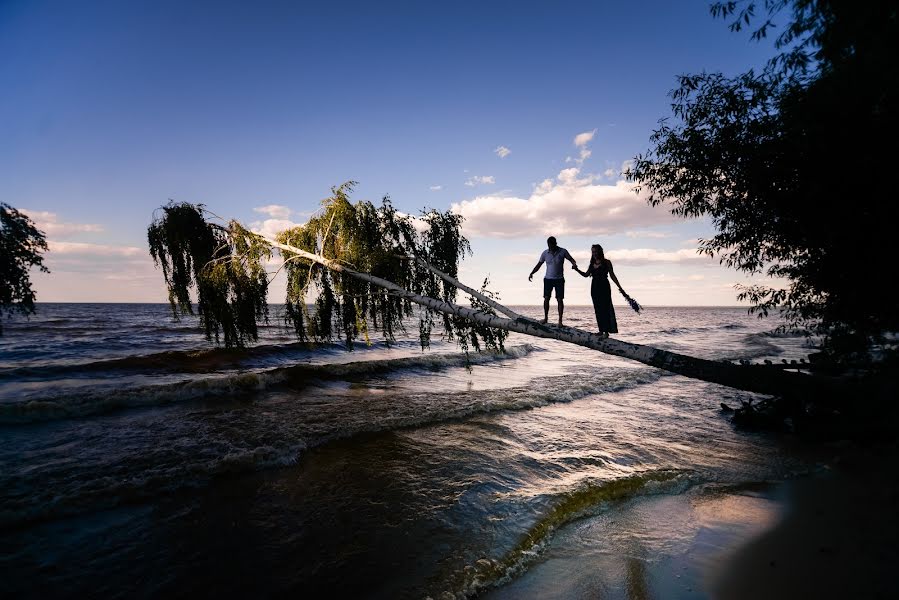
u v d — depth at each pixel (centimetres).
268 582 416
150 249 1034
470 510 566
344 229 1057
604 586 398
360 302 1087
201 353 2005
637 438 898
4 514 541
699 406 1226
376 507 576
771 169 595
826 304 724
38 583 414
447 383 1575
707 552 454
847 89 475
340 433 903
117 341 2603
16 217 547
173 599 392
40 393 1265
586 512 563
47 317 5238
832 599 355
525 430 952
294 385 1459
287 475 687
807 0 445
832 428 849
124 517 548
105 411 1091
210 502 591
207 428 939
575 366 2131
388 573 428
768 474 691
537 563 444
